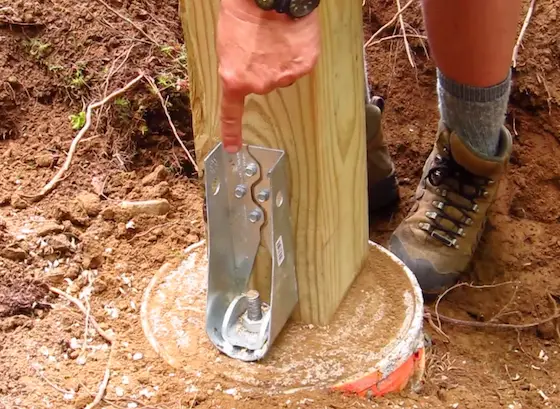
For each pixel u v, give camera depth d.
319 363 1.17
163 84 1.77
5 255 1.42
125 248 1.50
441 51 1.44
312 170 1.10
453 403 1.29
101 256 1.47
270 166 1.10
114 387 1.17
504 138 1.59
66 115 1.78
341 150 1.13
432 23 1.41
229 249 1.19
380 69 2.02
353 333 1.22
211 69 1.12
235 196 1.15
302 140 1.07
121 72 1.80
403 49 2.02
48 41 1.83
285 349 1.19
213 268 1.16
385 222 1.82
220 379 1.16
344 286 1.26
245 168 1.12
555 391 1.43
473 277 1.67
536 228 1.77
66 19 1.85
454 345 1.51
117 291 1.40
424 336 1.47
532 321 1.59
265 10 0.79
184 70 1.81
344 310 1.26
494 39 1.37
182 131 1.81
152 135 1.79
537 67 1.90
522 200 1.83
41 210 1.57
